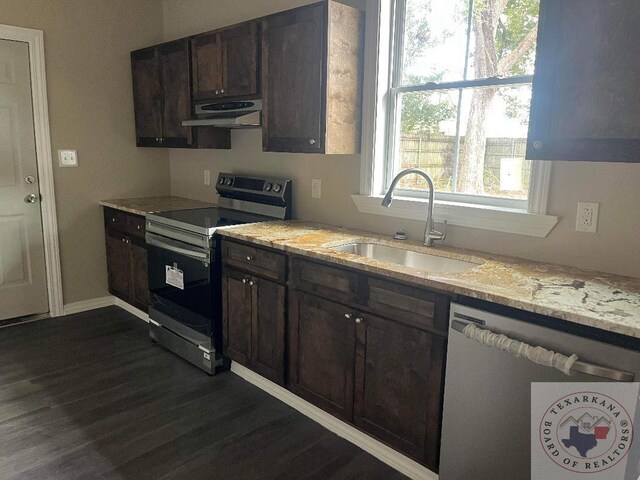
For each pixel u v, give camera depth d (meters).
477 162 2.29
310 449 2.19
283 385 2.46
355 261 1.98
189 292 2.87
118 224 3.64
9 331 3.41
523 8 2.07
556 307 1.46
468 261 2.10
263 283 2.46
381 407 2.00
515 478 1.61
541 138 1.65
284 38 2.56
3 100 3.27
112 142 3.82
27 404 2.49
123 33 3.75
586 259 1.94
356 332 2.04
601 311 1.42
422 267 2.29
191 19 3.67
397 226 2.55
